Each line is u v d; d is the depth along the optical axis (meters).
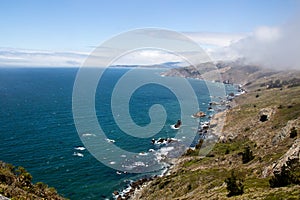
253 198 32.47
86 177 71.62
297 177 35.84
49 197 35.00
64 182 68.88
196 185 58.06
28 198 29.20
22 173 36.19
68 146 92.12
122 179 71.06
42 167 75.94
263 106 128.75
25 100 191.25
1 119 130.00
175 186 60.94
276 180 36.75
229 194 39.03
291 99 135.12
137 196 63.31
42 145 93.00
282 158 45.97
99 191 65.81
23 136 102.75
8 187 29.91
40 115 141.50
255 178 47.97
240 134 96.38
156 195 60.34
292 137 66.75
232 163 68.12
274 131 86.38
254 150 75.62
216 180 55.38
